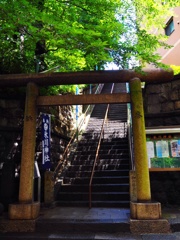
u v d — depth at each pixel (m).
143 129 5.49
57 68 7.45
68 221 4.99
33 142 5.70
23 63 7.71
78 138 10.51
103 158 8.62
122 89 17.78
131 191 5.77
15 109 7.33
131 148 7.60
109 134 10.73
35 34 5.38
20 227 4.96
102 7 6.06
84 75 5.93
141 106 5.64
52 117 8.38
